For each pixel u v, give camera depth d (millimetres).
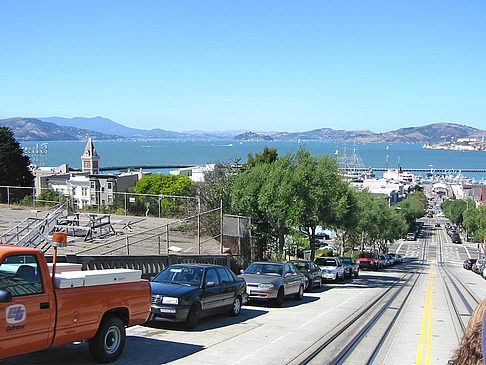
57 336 7945
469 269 59688
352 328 14016
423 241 126812
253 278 18234
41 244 22109
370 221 60094
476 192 178125
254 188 29750
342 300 21281
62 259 15492
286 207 28609
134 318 9602
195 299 12852
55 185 89125
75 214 27922
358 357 10445
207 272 14000
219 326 13594
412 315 17297
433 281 36812
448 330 14336
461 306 20516
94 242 23750
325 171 31203
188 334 12234
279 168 29734
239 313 15945
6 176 54594
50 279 7918
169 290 12773
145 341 11164
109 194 35500
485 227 81188
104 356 8938
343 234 58719
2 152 55125
